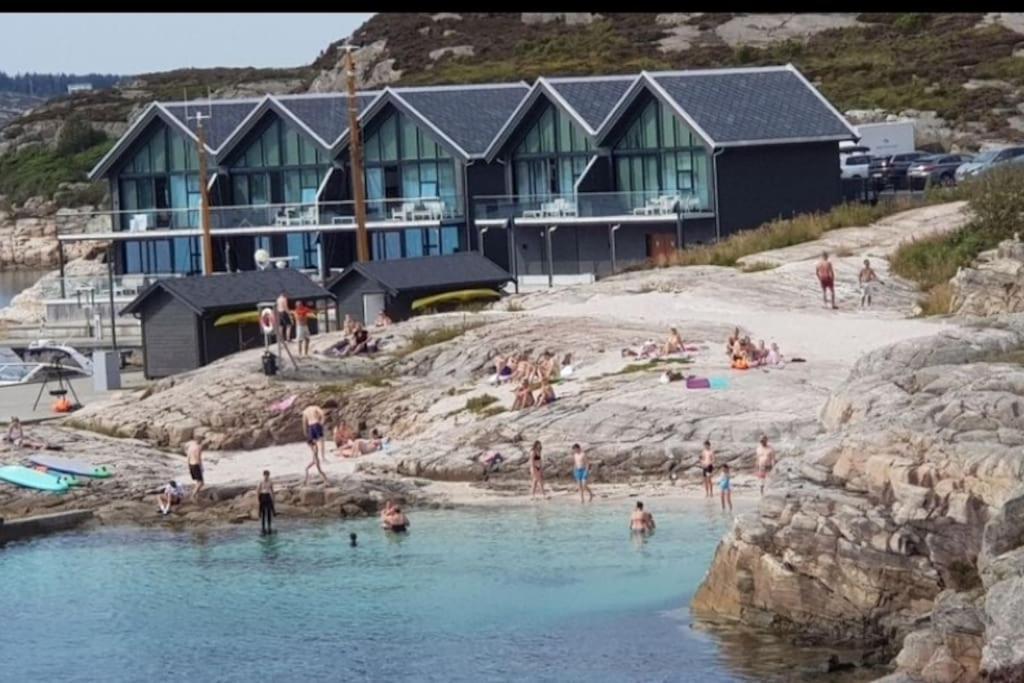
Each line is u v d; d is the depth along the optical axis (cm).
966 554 5497
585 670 5753
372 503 8262
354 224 14875
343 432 9494
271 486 8144
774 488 5959
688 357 9556
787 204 14225
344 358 10619
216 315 11738
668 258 12775
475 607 6538
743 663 5628
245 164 15600
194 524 8200
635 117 14362
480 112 15488
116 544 7894
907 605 5578
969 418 5753
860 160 16562
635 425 8544
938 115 19275
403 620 6456
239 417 9831
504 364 9831
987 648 4528
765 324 10250
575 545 7294
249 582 7112
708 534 7306
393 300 12162
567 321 10606
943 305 10481
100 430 10081
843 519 5712
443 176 15150
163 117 15688
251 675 5988
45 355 12988
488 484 8469
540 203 14488
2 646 6462
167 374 11800
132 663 6191
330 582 7031
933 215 12888
